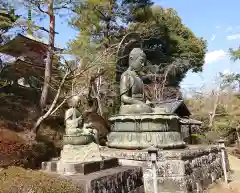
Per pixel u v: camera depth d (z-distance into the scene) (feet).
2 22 39.70
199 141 66.90
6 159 34.30
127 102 39.14
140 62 41.01
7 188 17.62
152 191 31.19
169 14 91.71
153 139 35.91
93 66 45.65
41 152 42.04
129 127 37.45
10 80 62.44
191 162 34.73
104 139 54.75
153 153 26.27
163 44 89.04
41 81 65.36
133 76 40.16
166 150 34.63
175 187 31.24
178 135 38.93
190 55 92.38
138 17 77.05
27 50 63.26
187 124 63.57
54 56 50.44
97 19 56.03
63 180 19.71
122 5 70.08
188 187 31.73
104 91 63.05
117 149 37.11
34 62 66.49
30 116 53.42
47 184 18.43
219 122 95.14
